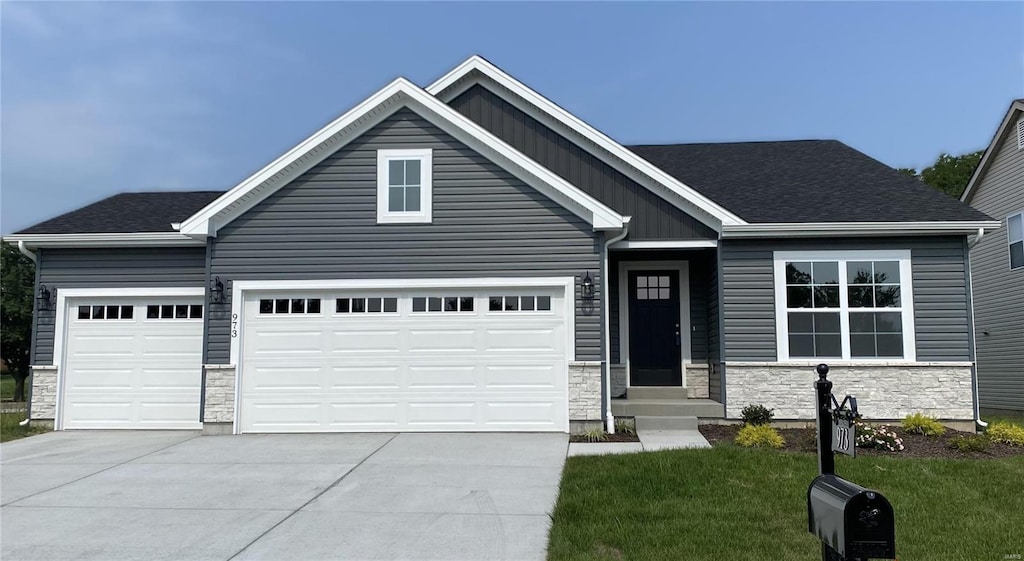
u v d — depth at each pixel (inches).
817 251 460.8
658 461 324.5
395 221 444.5
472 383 436.5
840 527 142.1
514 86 509.0
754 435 374.0
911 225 441.7
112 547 232.8
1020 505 263.4
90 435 456.1
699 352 511.8
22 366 901.8
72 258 493.4
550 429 429.7
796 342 456.1
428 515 263.3
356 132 449.4
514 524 251.9
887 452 360.2
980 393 754.8
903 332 452.4
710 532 233.8
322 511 269.9
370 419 437.1
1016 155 691.4
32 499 292.2
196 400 480.1
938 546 221.6
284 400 439.8
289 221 446.9
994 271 728.3
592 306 433.4
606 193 486.9
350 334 442.6
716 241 470.6
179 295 487.2
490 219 441.7
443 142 447.5
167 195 608.1
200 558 221.9
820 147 606.5
